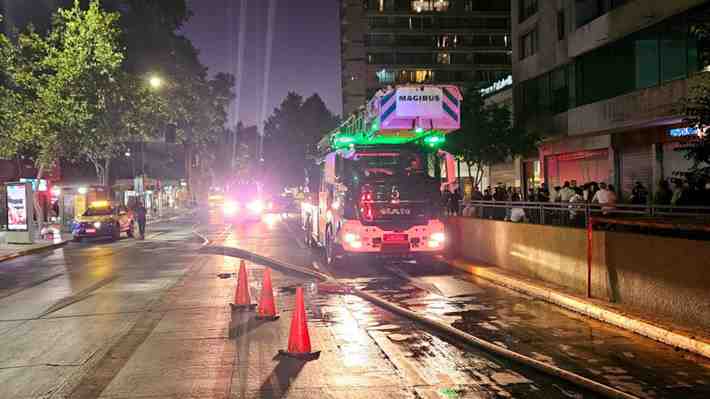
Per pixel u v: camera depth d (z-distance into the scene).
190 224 45.88
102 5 47.53
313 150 25.42
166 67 51.62
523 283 13.60
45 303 12.94
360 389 6.79
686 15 22.95
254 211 50.34
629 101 26.23
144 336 9.52
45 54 34.41
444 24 100.06
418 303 12.12
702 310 9.02
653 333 9.05
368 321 10.44
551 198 31.09
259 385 6.96
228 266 18.80
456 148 31.98
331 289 14.02
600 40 28.61
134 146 63.19
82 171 57.41
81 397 6.66
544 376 7.24
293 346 8.20
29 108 32.94
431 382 7.02
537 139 32.97
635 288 10.56
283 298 12.87
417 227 16.98
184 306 12.09
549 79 35.34
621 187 29.64
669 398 6.43
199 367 7.72
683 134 24.52
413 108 15.94
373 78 99.69
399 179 17.16
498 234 16.61
